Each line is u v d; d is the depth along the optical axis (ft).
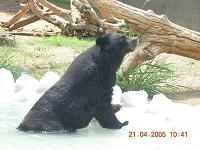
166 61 59.77
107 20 53.93
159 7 90.89
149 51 47.57
